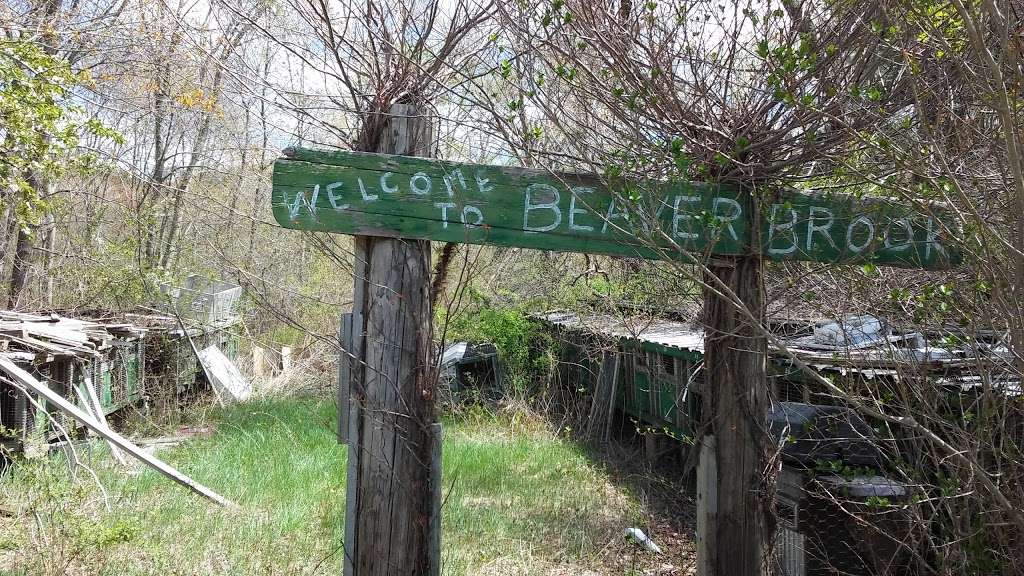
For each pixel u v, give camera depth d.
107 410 12.08
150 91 13.84
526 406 13.75
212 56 4.46
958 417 4.28
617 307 11.40
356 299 3.42
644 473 10.47
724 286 3.28
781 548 4.30
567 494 9.16
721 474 3.64
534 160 3.64
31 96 8.74
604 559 6.99
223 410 14.17
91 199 16.27
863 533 4.07
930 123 3.67
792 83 3.31
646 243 3.28
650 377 11.52
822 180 4.16
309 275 16.56
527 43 3.39
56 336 9.93
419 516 3.36
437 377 3.47
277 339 19.06
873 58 3.50
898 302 3.95
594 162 3.51
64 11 11.36
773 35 3.76
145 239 14.76
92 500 7.50
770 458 3.68
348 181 3.27
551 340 13.95
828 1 3.39
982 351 4.28
